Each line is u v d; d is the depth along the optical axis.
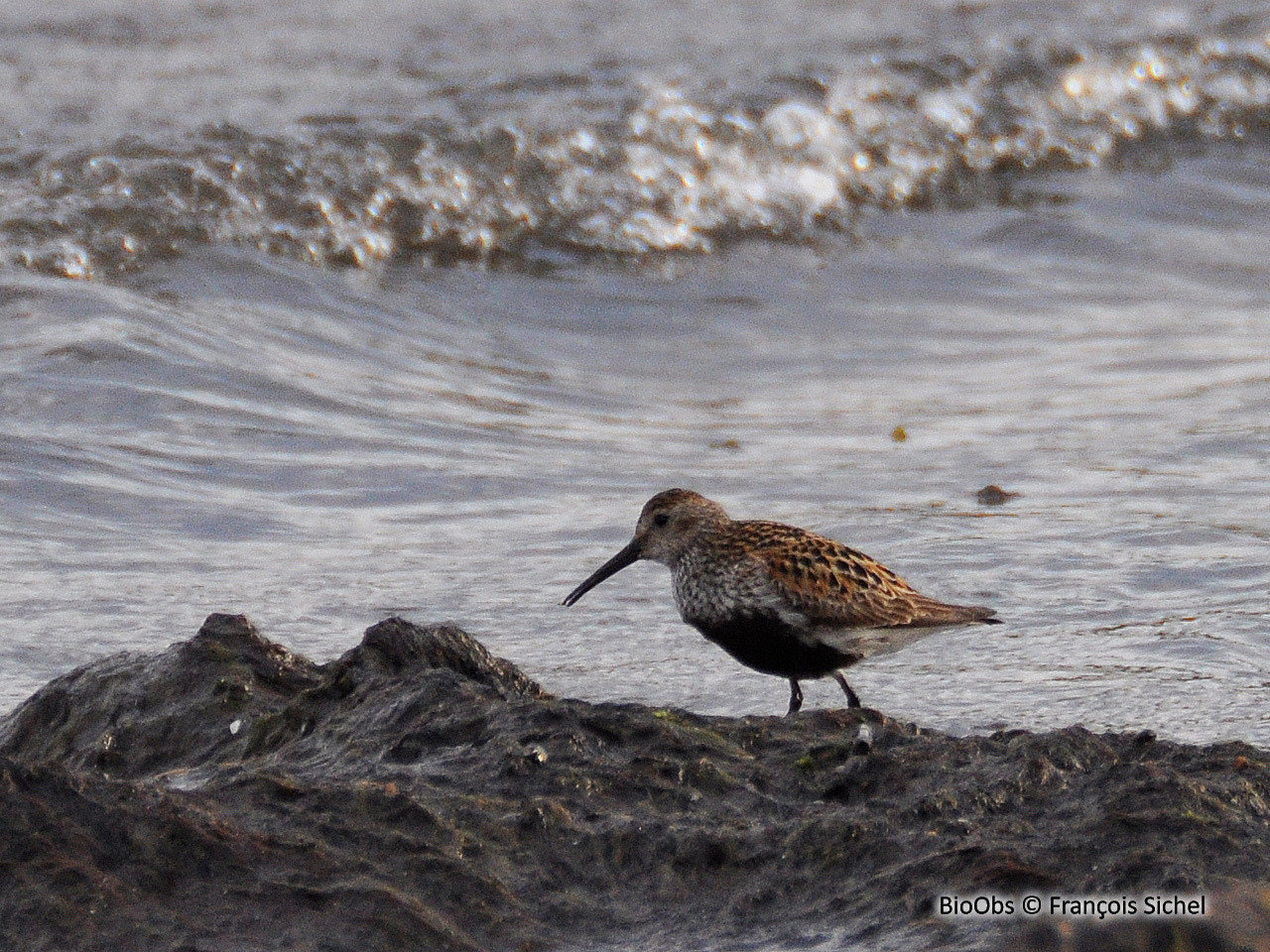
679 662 11.15
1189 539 13.14
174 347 16.61
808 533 10.73
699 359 18.78
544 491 14.52
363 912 6.37
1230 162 25.67
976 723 9.90
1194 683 10.45
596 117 22.48
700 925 6.50
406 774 7.31
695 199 22.36
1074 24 28.03
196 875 6.46
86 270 18.36
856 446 15.78
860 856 6.70
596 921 6.52
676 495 10.90
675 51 25.66
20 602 11.65
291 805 6.88
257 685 8.73
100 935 6.21
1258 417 16.38
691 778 7.32
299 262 19.55
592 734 7.69
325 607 11.84
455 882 6.58
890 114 24.62
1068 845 6.63
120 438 14.80
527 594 12.26
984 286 21.27
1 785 6.57
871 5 28.50
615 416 16.78
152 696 8.68
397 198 20.58
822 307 20.38
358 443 15.26
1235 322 19.92
